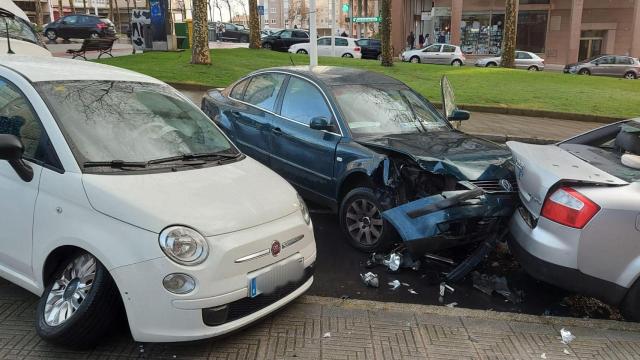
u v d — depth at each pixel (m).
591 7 38.31
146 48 23.30
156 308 2.95
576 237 3.82
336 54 31.92
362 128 5.57
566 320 3.90
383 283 4.62
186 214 3.12
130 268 2.94
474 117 13.12
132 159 3.57
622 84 19.62
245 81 7.07
